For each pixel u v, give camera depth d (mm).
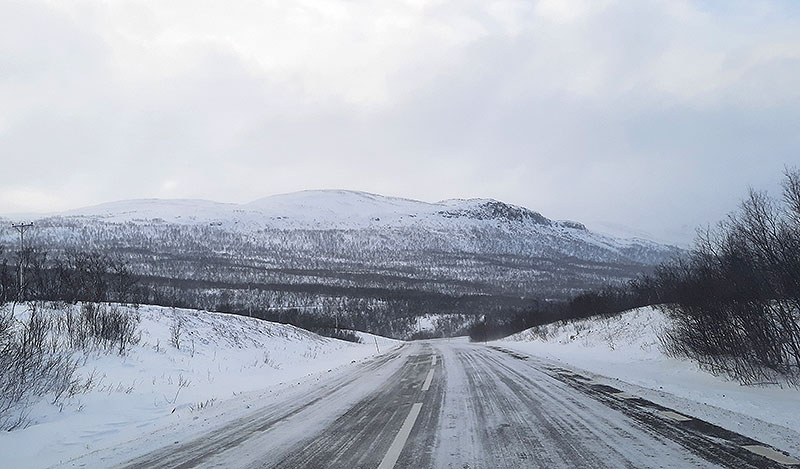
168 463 5914
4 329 9852
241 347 25547
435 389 11250
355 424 7711
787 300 9938
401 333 102500
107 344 16656
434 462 5426
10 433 7684
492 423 7262
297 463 5648
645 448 5500
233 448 6488
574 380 11727
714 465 4820
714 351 11875
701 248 13352
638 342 20109
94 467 5938
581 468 4941
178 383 13984
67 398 9922
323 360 27656
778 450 5238
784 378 9578
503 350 25797
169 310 26703
